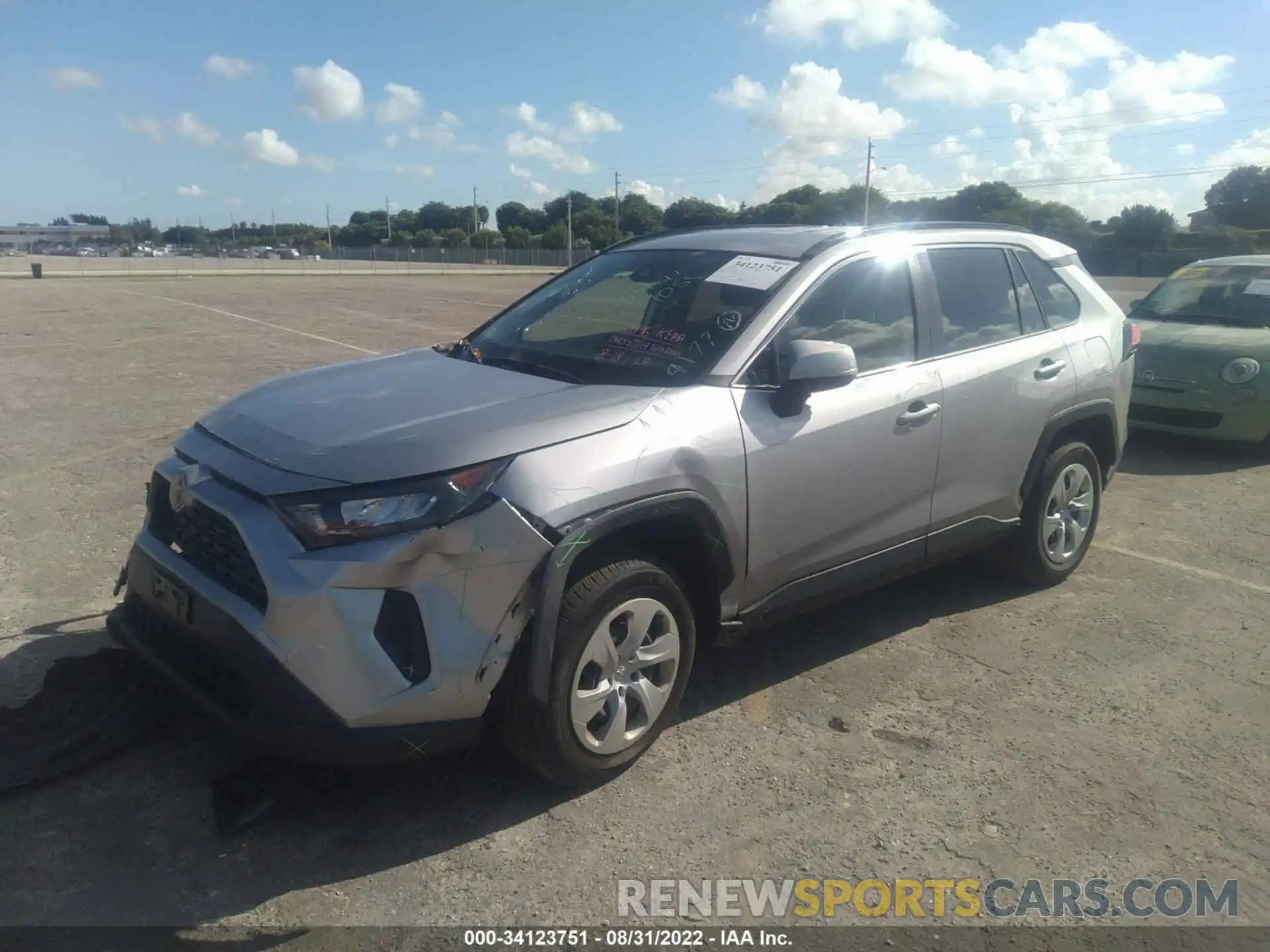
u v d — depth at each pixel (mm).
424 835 3105
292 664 2799
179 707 3475
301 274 54438
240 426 3395
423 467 2932
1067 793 3439
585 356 3900
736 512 3541
